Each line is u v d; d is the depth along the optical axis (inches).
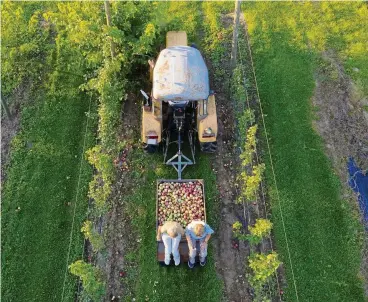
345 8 706.8
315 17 692.1
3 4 645.9
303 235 494.0
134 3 577.0
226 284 464.4
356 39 669.3
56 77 605.6
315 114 587.8
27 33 637.9
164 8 683.4
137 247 482.9
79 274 414.6
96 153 496.7
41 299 451.5
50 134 558.3
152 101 509.7
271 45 653.3
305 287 463.5
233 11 698.8
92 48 592.7
